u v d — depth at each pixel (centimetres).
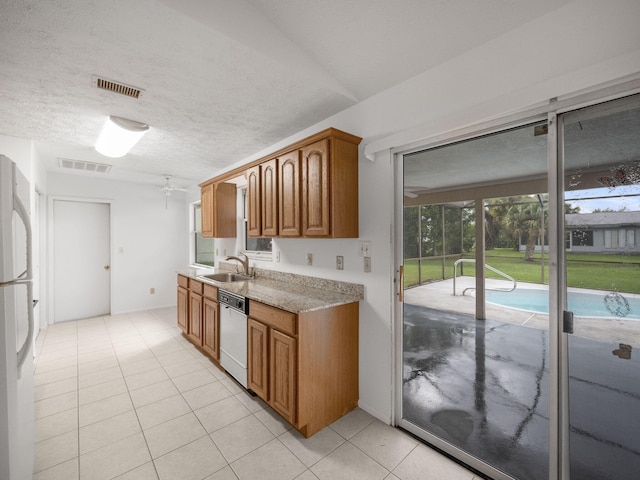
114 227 483
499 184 249
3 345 121
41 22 129
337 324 209
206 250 534
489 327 272
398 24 147
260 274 336
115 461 171
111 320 453
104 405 226
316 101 212
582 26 126
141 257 511
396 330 204
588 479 138
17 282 134
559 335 139
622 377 129
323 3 137
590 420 137
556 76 133
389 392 203
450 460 173
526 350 257
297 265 283
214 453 177
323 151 210
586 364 136
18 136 271
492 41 154
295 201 233
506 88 149
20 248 144
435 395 221
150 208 520
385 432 197
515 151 225
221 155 338
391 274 202
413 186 249
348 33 155
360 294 221
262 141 293
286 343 195
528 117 146
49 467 165
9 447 122
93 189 462
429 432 188
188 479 159
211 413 217
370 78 192
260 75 174
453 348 273
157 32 136
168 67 166
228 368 268
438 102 176
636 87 116
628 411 129
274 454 177
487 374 238
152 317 470
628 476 130
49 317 431
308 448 182
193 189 521
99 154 332
